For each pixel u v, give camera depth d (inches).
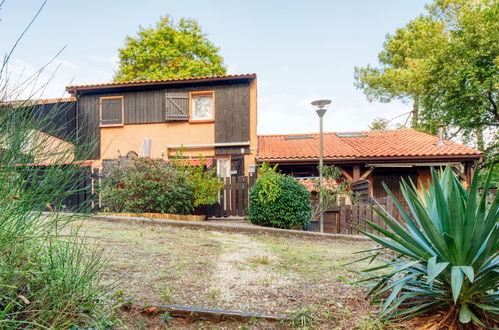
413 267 101.0
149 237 208.8
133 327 85.4
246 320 94.2
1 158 66.8
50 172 73.5
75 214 80.1
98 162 486.9
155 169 324.5
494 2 752.3
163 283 119.0
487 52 688.4
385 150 533.0
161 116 537.3
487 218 83.6
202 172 377.4
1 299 66.8
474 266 88.0
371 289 114.7
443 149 518.6
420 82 829.8
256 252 189.5
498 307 86.7
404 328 88.9
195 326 90.9
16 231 66.6
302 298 112.3
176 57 944.9
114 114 538.3
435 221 108.0
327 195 357.1
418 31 1007.6
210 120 529.7
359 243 260.2
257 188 334.0
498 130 798.5
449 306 94.3
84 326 74.8
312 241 261.4
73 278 79.7
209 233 255.9
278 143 639.1
